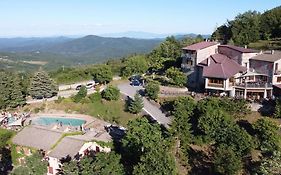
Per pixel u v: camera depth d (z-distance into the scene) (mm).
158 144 52062
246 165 53188
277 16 129500
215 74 75438
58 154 57844
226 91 76250
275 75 76500
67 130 70250
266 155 53500
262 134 56625
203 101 66125
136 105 76250
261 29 126688
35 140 62750
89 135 66312
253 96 75625
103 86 98625
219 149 51625
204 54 87750
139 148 52938
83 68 131000
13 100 88750
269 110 67312
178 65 103688
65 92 97625
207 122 58750
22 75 106312
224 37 133875
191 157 56031
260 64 79688
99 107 85438
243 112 66062
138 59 114875
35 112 87188
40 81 92062
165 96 79062
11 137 68625
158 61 113625
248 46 116188
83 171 47938
